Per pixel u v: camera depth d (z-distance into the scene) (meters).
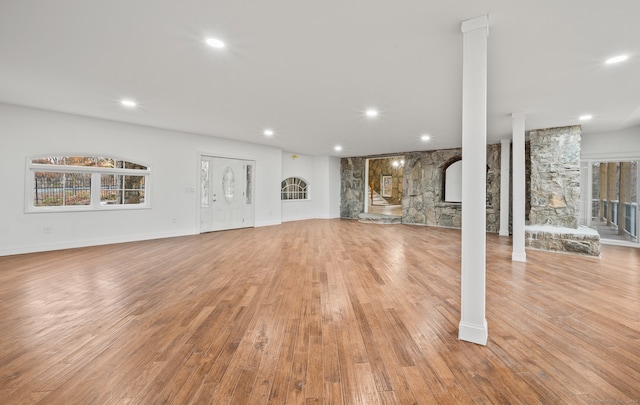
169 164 6.29
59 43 2.53
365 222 9.39
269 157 8.45
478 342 2.08
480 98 2.08
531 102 3.97
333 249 5.20
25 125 4.61
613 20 2.09
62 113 4.91
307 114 4.84
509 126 5.45
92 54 2.74
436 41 2.46
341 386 1.62
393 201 15.37
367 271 3.84
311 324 2.36
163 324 2.34
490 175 7.59
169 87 3.60
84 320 2.39
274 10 2.02
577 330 2.29
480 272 2.08
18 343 2.03
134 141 5.75
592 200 6.53
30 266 3.98
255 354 1.93
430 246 5.50
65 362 1.82
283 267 4.02
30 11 2.05
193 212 6.75
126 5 1.98
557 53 2.61
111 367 1.77
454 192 8.38
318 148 8.69
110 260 4.34
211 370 1.75
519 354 1.95
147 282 3.35
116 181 5.70
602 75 3.07
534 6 1.94
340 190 10.84
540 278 3.62
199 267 3.99
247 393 1.56
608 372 1.76
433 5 1.94
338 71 3.09
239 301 2.82
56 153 4.87
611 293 3.09
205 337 2.14
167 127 6.00
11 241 4.58
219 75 3.22
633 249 5.57
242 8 2.00
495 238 6.59
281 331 2.24
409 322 2.41
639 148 5.75
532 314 2.58
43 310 2.58
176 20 2.16
